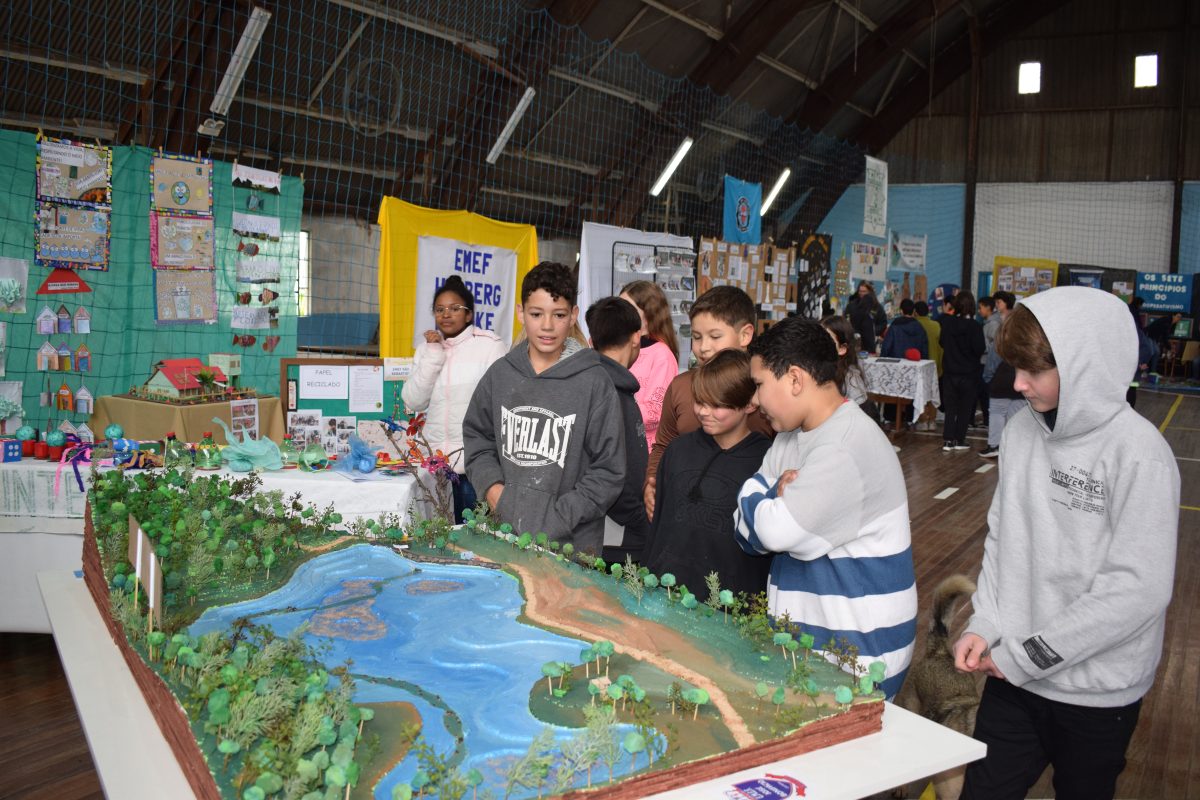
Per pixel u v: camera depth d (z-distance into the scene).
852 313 10.52
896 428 10.09
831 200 16.08
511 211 10.68
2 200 4.04
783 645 1.56
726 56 11.39
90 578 2.16
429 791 1.12
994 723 1.82
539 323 2.61
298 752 1.12
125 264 4.43
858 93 15.30
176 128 6.84
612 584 1.92
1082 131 17.17
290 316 5.10
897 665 1.80
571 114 10.27
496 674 1.49
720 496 2.22
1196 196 16.58
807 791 1.20
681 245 7.50
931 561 5.30
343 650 1.58
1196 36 16.39
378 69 7.99
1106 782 1.72
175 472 2.68
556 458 2.59
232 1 6.34
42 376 4.22
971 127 17.02
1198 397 14.44
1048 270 17.14
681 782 1.20
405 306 5.07
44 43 6.05
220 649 1.45
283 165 8.10
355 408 4.09
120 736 1.38
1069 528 1.68
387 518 3.18
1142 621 1.57
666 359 3.62
